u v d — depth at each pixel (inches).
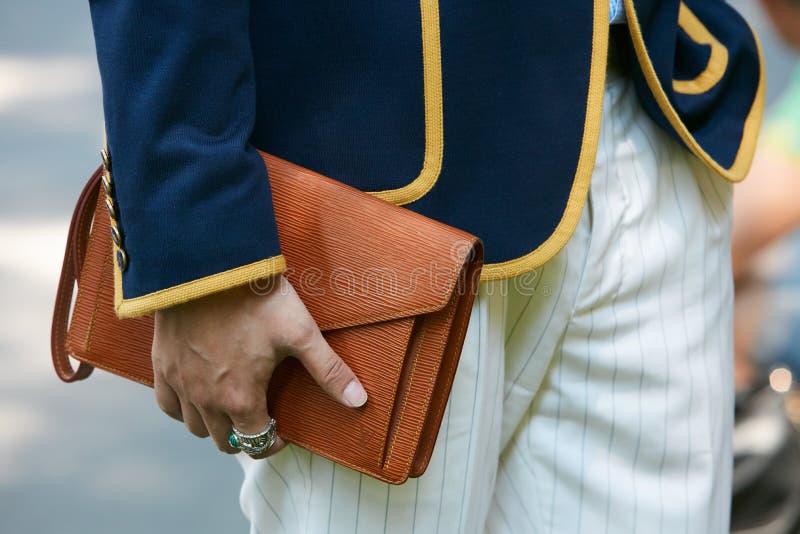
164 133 81.4
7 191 278.1
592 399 106.1
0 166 291.6
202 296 81.6
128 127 81.7
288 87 90.0
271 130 91.1
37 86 340.8
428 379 86.9
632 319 104.7
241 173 82.9
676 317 107.9
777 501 154.5
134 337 96.7
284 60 89.4
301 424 90.1
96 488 184.2
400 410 87.5
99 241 97.7
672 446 108.1
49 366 215.5
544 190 93.1
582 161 94.8
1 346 219.6
